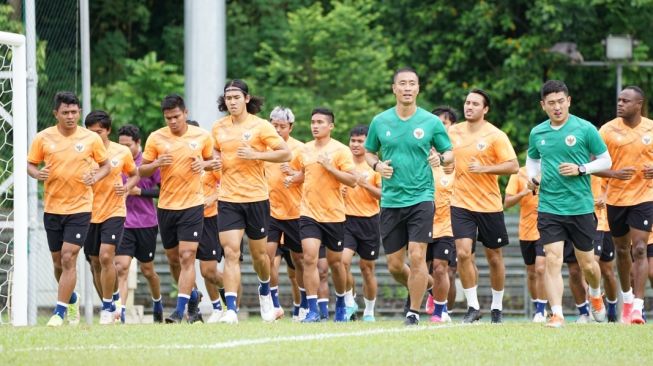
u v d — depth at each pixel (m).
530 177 41.69
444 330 38.41
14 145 47.34
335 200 48.81
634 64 84.94
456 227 46.38
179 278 47.03
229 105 44.75
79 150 43.03
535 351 32.97
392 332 37.56
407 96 41.25
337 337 35.78
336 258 49.53
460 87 99.38
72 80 68.94
